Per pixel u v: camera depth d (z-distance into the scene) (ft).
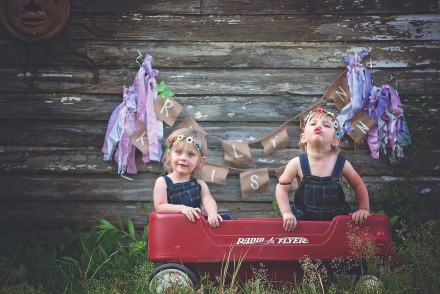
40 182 17.43
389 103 17.63
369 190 17.57
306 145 14.19
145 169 17.53
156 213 12.83
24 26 17.19
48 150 17.51
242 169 17.62
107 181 17.53
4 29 17.26
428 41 17.80
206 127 17.66
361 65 17.61
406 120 17.72
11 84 17.42
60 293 13.35
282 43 17.71
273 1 17.70
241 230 12.74
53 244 16.75
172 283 12.12
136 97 17.35
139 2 17.57
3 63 17.42
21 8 17.17
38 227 17.46
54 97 17.52
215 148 17.71
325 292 12.76
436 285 12.55
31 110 17.46
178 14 17.63
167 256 12.57
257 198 17.63
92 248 16.63
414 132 17.75
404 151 17.74
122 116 17.21
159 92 17.47
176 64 17.62
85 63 17.52
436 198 17.65
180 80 17.62
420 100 17.84
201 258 12.59
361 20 17.74
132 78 17.60
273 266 12.98
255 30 17.70
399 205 17.30
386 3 17.72
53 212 17.46
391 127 17.49
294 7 17.70
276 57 17.70
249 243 12.69
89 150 17.58
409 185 17.31
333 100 17.69
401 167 17.76
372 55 17.80
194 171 14.56
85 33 17.52
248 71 17.69
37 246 15.98
